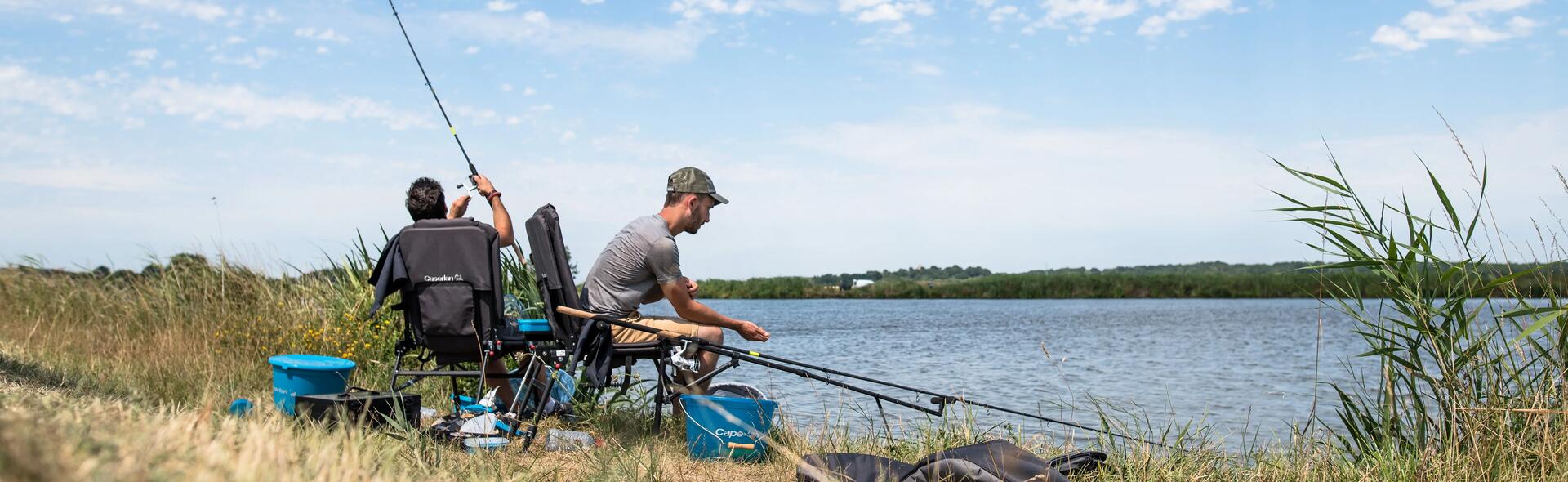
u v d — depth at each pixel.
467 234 4.45
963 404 4.87
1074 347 17.19
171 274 9.16
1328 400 9.53
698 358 5.04
